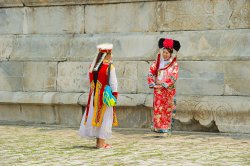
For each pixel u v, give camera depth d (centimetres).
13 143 2262
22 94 3002
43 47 2997
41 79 2998
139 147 2127
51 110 2961
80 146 2173
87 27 2905
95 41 2864
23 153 1991
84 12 2909
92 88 2136
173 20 2686
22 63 3044
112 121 2131
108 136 2106
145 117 2733
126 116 2775
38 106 2988
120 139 2378
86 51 2889
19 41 3058
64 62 2939
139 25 2773
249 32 2523
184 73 2641
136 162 1770
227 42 2556
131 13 2789
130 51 2780
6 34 3084
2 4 3077
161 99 2439
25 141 2327
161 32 2720
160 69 2452
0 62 3078
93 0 2862
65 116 2930
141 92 2748
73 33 2939
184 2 2658
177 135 2500
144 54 2747
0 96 3047
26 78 3033
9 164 1756
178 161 1786
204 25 2617
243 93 2520
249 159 1828
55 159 1848
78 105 2862
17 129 2789
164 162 1767
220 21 2583
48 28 3003
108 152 2005
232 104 2483
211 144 2200
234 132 2491
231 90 2544
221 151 2009
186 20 2655
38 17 3025
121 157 1881
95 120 2094
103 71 2117
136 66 2761
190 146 2144
